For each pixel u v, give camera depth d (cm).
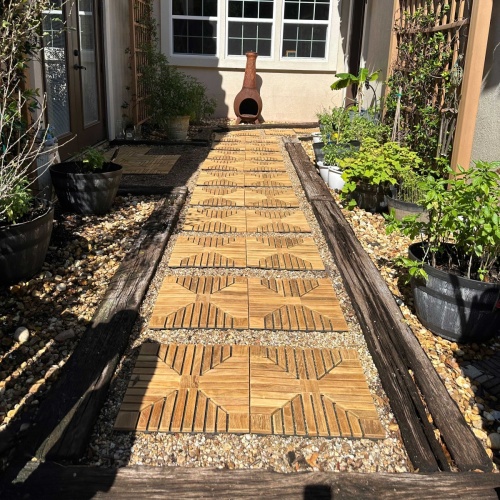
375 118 698
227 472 192
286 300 319
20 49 368
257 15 1028
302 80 1057
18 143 365
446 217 281
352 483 190
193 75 1055
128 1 800
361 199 500
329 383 243
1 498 180
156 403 228
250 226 451
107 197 454
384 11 763
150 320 292
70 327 287
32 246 323
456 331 283
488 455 210
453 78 481
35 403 228
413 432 215
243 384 241
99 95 721
